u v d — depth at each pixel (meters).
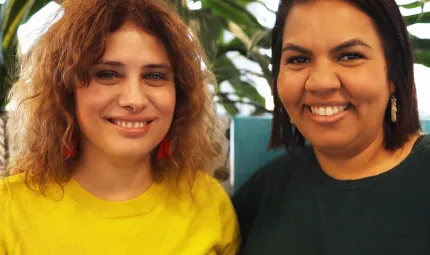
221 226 0.88
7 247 0.75
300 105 0.80
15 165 0.84
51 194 0.79
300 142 0.96
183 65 0.81
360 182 0.79
